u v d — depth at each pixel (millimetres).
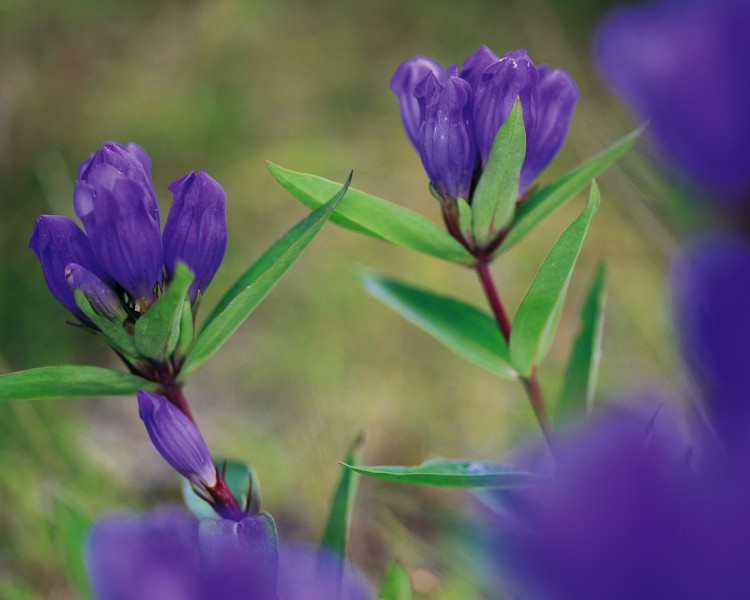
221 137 1898
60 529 832
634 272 1464
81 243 765
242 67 2045
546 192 802
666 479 249
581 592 241
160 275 769
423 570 901
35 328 1506
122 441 1326
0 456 1070
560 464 257
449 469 766
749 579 237
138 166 764
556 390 1289
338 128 1950
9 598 914
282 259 779
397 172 1829
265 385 1439
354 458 819
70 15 2006
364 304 1533
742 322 277
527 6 1946
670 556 240
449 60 2096
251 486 783
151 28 2076
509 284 1584
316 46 2119
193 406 1434
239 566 425
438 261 1625
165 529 455
